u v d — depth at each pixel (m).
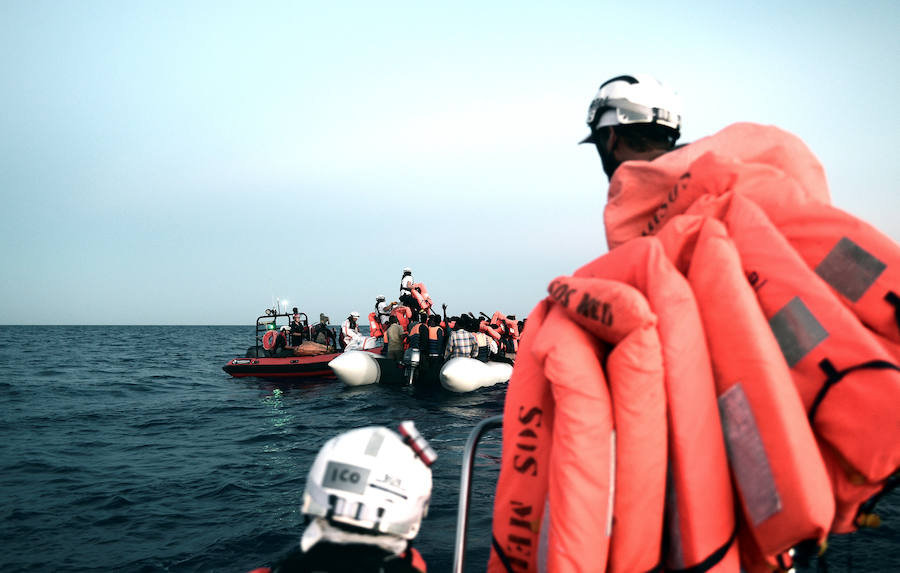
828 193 1.19
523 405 1.10
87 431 9.65
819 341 0.88
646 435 0.90
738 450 0.88
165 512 5.40
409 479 1.08
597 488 0.90
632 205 1.18
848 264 0.95
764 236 0.98
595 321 0.95
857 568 3.62
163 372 20.95
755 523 0.87
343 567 0.98
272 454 7.83
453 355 14.16
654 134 1.28
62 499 5.82
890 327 0.92
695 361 0.91
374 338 17.44
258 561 4.32
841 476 0.90
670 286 0.95
